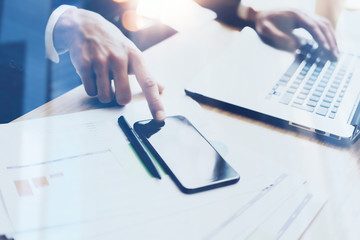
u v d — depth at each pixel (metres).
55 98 0.53
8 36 1.14
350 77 0.61
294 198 0.38
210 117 0.50
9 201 0.34
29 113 0.49
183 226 0.34
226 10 0.80
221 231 0.34
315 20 0.72
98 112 0.49
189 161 0.41
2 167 0.38
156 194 0.37
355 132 0.49
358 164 0.45
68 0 0.93
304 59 0.65
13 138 0.42
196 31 0.76
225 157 0.43
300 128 0.49
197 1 0.83
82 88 0.56
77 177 0.38
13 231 0.32
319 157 0.46
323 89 0.57
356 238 0.35
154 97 0.51
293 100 0.54
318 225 0.36
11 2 1.11
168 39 0.72
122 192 0.37
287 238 0.34
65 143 0.42
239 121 0.51
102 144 0.43
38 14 1.03
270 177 0.41
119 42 0.56
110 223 0.33
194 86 0.55
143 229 0.33
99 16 0.62
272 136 0.49
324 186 0.41
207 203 0.36
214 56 0.67
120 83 0.51
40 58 1.13
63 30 0.59
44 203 0.34
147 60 0.64
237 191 0.38
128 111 0.50
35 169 0.38
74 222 0.33
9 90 1.08
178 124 0.47
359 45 0.73
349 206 0.38
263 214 0.36
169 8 0.83
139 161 0.41
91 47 0.54
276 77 0.59
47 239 0.31
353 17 0.88
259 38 0.70
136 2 0.89
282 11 0.74
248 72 0.60
